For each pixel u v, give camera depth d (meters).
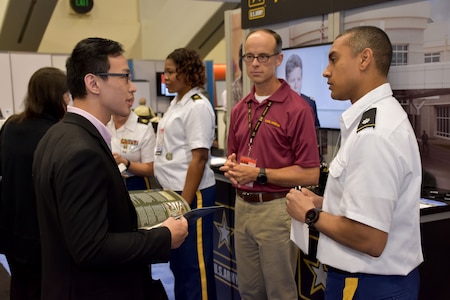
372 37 1.31
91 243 1.08
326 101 2.71
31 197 1.78
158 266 3.73
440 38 2.15
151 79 8.23
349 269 1.30
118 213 1.19
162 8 10.55
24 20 8.27
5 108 6.71
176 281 2.40
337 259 1.33
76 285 1.17
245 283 2.19
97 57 1.22
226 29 3.74
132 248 1.15
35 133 1.79
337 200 1.34
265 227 2.01
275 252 2.00
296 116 1.92
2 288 3.25
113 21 10.29
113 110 1.27
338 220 1.28
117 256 1.12
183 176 2.34
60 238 1.16
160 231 1.24
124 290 1.24
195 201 2.32
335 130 2.70
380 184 1.18
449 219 2.01
